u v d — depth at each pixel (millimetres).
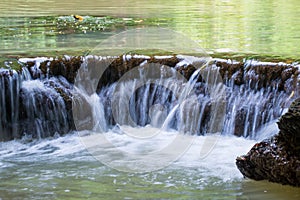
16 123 9203
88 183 6980
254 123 9039
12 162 7918
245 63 9508
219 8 20031
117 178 7121
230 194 6523
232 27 14375
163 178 7090
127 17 16516
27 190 6773
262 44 11406
